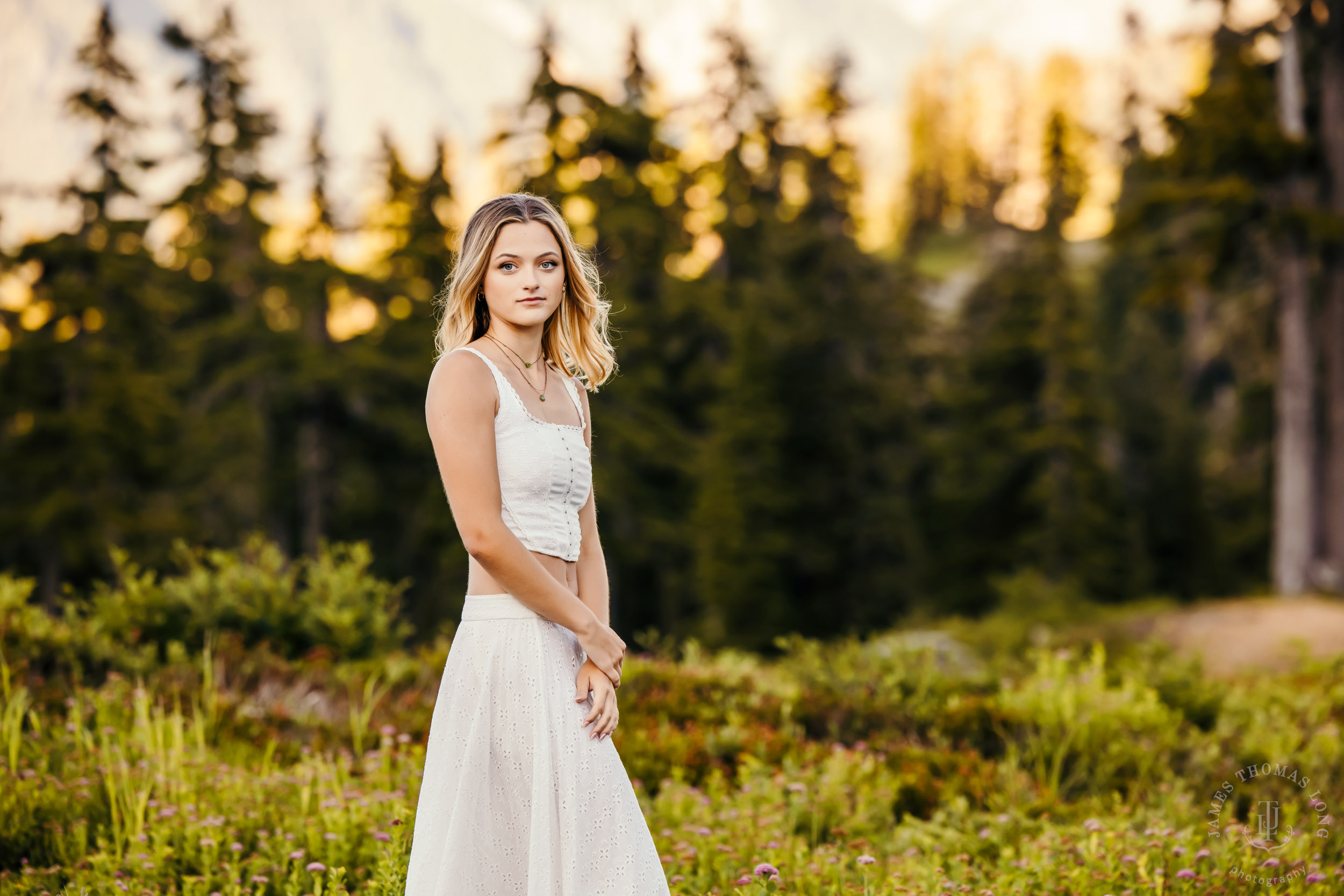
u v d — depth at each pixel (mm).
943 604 28391
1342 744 5699
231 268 28422
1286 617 17594
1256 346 27734
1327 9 21000
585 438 2764
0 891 3377
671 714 6074
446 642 7184
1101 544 28109
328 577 7492
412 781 4309
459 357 2467
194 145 29047
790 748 5387
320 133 29453
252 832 3840
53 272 24906
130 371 24219
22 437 23219
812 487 27547
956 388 34438
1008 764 5316
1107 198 62375
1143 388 34594
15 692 5113
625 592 27516
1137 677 7254
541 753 2414
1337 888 3643
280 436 28750
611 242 28234
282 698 5938
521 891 2432
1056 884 3629
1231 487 34281
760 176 34656
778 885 3295
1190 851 3824
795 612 26469
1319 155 21375
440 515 25906
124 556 6922
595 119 28344
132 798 3896
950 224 76000
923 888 3527
